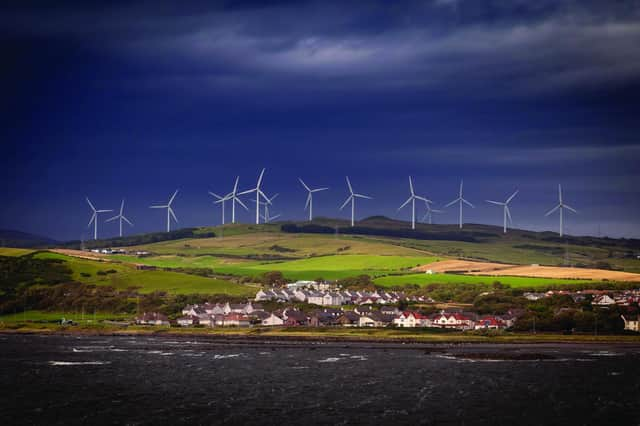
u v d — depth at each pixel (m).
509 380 151.50
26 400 129.00
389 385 144.50
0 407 123.31
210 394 134.50
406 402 128.12
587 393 137.50
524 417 117.81
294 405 125.12
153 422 113.19
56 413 119.12
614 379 153.62
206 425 111.50
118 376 155.00
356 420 114.75
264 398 131.00
